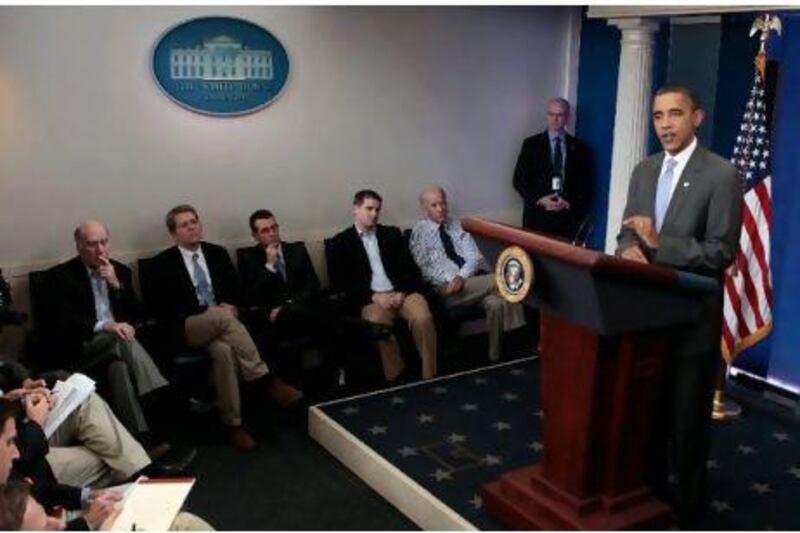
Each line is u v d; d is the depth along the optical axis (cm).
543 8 542
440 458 355
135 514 226
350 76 484
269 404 432
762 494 329
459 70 520
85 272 392
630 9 457
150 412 405
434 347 451
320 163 485
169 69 432
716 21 457
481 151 541
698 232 279
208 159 452
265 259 441
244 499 337
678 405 280
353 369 447
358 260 462
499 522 300
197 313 409
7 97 396
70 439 307
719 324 277
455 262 489
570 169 533
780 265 443
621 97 484
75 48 407
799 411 403
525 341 514
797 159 428
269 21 454
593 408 258
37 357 379
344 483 355
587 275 230
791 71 424
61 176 414
